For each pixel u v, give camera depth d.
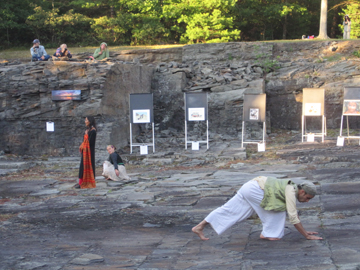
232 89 19.22
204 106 14.98
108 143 14.60
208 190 8.95
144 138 17.70
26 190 9.81
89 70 14.88
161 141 17.22
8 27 33.19
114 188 9.73
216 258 4.61
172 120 19.48
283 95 20.00
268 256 4.51
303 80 19.84
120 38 34.56
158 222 6.68
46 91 15.01
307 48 22.78
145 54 23.61
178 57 23.45
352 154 11.97
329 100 19.31
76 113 14.84
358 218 6.03
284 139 17.20
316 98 14.92
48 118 15.09
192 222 6.59
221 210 5.05
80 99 14.78
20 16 33.78
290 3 37.09
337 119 19.22
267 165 11.82
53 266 4.59
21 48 33.59
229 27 32.41
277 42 23.27
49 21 31.83
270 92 20.08
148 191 9.20
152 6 32.62
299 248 4.71
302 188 4.79
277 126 19.98
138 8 33.56
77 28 35.78
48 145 15.21
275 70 21.08
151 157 14.14
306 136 16.22
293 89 19.86
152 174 11.61
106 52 18.06
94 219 6.97
